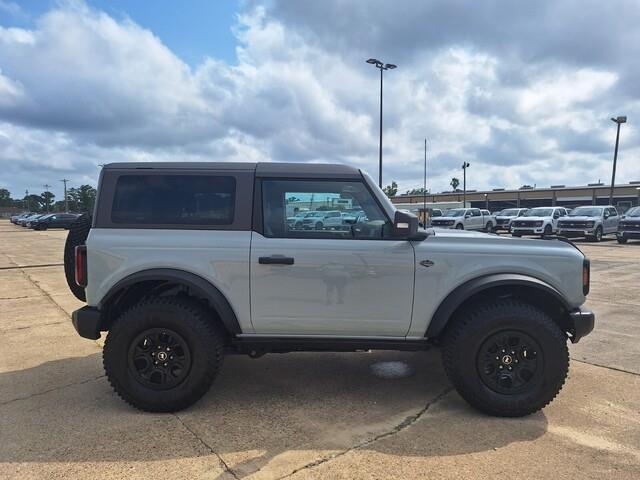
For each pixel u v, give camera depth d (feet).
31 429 11.52
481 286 12.23
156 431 11.44
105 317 12.69
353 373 15.44
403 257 12.43
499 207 274.57
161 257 12.39
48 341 18.98
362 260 12.41
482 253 12.56
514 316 12.04
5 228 168.25
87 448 10.64
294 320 12.55
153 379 12.32
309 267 12.39
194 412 12.51
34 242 83.61
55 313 24.08
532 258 12.59
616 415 12.40
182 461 10.12
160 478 9.50
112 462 10.06
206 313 12.67
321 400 13.32
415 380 14.85
